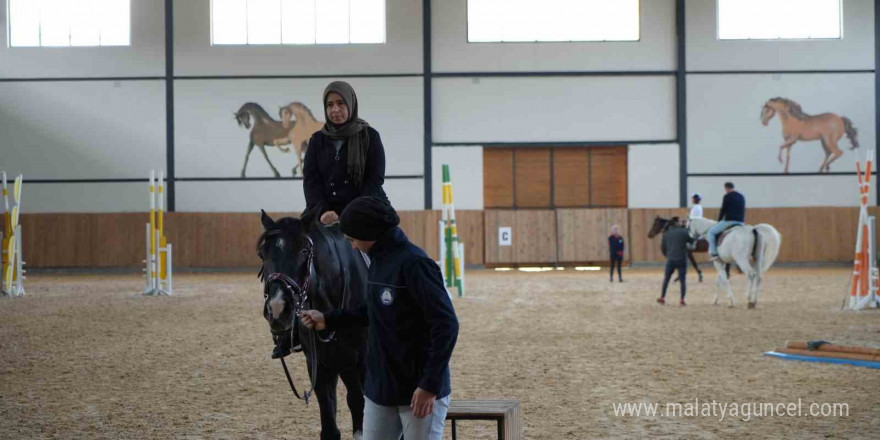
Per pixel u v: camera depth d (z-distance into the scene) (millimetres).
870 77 29891
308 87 29766
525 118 30125
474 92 30047
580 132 30156
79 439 5949
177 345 10953
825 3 29969
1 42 29391
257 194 29812
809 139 29844
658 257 29891
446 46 29969
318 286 4840
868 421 6418
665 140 30047
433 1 29906
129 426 6359
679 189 29969
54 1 29547
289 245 4660
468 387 7965
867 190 15547
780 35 29984
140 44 29609
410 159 29891
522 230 29984
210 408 7035
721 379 8328
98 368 9125
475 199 30094
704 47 29891
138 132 29672
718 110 29922
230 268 29547
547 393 7652
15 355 10086
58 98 29531
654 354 10039
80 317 14461
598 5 30031
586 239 29984
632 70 30016
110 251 29344
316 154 5465
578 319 14031
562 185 30688
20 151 29500
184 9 29594
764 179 29875
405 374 3564
